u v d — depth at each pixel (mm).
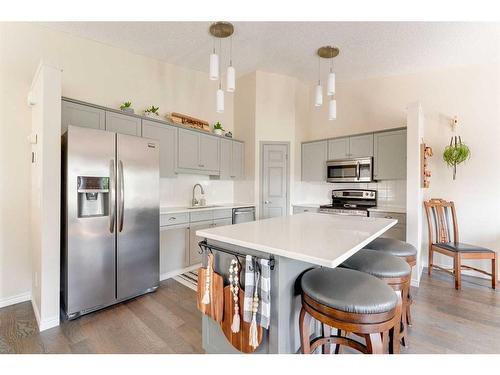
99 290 2250
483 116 3182
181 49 3184
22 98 2479
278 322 1305
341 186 4332
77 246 2117
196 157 3520
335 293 1152
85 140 2141
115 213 2336
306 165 4414
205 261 1617
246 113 4246
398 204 3748
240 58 3498
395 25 2619
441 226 3203
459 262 2783
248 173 4234
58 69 2047
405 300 1738
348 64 3551
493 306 2385
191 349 1750
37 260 2154
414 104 2988
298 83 4426
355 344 1412
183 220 3176
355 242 1340
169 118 3568
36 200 2191
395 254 1853
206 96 4043
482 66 3199
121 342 1830
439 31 2682
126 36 2859
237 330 1358
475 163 3223
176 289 2805
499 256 3094
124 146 2396
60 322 2084
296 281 1430
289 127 4262
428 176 3307
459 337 1896
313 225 1889
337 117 4352
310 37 2891
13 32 2434
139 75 3295
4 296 2383
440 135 3432
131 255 2467
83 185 2150
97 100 2934
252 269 1327
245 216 3990
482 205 3188
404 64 3449
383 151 3590
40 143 2039
